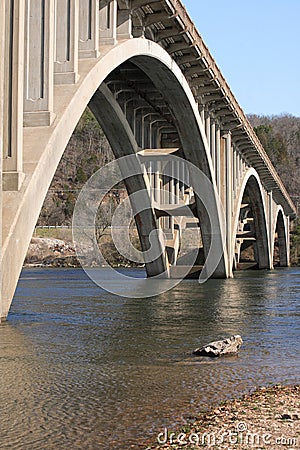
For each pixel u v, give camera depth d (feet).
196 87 117.60
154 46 90.33
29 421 28.50
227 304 86.69
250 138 158.51
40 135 60.39
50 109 61.41
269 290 117.70
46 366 40.73
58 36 66.28
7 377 37.52
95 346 48.67
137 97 116.78
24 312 72.95
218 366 40.91
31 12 62.13
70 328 58.80
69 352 45.85
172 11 90.43
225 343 46.01
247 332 57.21
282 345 49.52
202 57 106.93
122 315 71.15
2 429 27.32
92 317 68.59
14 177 56.24
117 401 31.86
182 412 29.68
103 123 111.24
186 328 59.98
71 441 25.75
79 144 410.31
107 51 73.15
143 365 41.19
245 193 217.36
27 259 301.43
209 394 33.19
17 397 32.78
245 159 178.40
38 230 330.13
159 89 105.19
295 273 209.97
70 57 65.87
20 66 56.75
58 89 65.10
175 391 33.94
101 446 25.11
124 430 27.02
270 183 232.32
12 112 56.59
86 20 70.95
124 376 37.81
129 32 83.15
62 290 116.06
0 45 54.19
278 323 64.18
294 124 586.04
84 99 66.54
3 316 60.03
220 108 131.23
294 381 36.37
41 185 59.06
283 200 276.00
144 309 78.64
